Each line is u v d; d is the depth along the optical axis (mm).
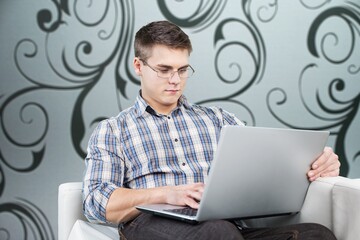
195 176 1478
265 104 2465
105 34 2338
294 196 1360
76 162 2314
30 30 2287
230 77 2432
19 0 2285
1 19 2270
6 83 2271
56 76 2303
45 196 2293
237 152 1120
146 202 1280
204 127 1573
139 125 1510
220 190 1136
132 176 1461
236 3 2445
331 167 1381
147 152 1474
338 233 1277
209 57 2412
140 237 1236
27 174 2285
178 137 1524
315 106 2521
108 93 2338
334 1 2549
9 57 2273
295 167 1297
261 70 2465
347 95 2559
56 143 2303
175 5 2391
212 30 2418
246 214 1260
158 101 1534
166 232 1170
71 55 2312
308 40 2520
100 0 2332
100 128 1494
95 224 1439
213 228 1090
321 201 1338
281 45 2488
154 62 1482
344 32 2557
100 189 1352
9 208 2271
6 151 2271
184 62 1489
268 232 1252
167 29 1493
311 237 1165
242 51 2447
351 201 1240
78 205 1467
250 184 1199
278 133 1187
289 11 2502
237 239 1052
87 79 2322
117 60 2346
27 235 2281
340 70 2551
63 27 2309
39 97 2293
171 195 1256
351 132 2557
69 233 1449
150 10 2373
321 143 1334
